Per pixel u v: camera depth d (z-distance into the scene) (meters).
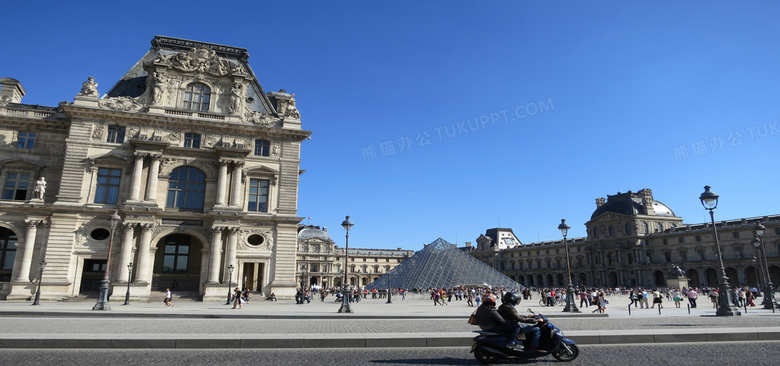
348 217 38.59
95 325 22.11
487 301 13.59
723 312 30.31
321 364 12.98
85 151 49.81
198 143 53.69
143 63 54.41
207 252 51.09
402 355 14.57
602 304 39.22
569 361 13.30
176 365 12.60
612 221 159.88
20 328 20.12
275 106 61.50
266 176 54.75
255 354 14.56
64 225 47.66
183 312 31.45
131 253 48.19
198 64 55.53
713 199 31.27
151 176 50.38
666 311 40.88
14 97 55.59
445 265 104.81
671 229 149.00
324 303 57.53
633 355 14.19
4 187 50.19
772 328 19.22
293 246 53.75
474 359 13.87
